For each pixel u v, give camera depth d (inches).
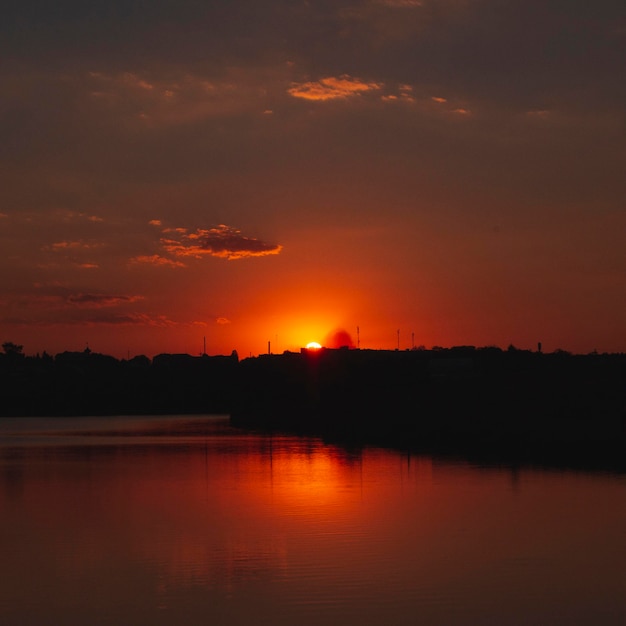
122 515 1171.9
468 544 950.4
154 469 1817.2
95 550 940.6
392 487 1434.5
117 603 737.6
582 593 756.6
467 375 4911.4
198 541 983.0
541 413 3068.4
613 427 2613.2
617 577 808.3
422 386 4544.8
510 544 952.3
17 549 949.8
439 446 2370.8
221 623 681.6
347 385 5359.3
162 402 7007.9
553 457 1966.0
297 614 700.7
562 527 1047.6
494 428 2876.5
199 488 1462.8
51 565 872.3
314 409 4554.6
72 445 2677.2
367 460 1963.6
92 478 1644.9
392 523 1082.7
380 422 3516.2
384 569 839.1
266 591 765.9
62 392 7258.9
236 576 819.4
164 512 1194.6
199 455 2192.4
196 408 6894.7
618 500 1261.1
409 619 685.9
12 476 1697.8
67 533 1040.2
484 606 719.7
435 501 1266.0
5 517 1163.9
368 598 741.3
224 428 3782.0
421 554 902.4
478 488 1408.7
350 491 1390.3
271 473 1695.4
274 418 4581.7
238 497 1338.6
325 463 1900.8
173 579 811.4
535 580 798.5
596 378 3836.1
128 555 914.1
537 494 1330.0
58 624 684.7
